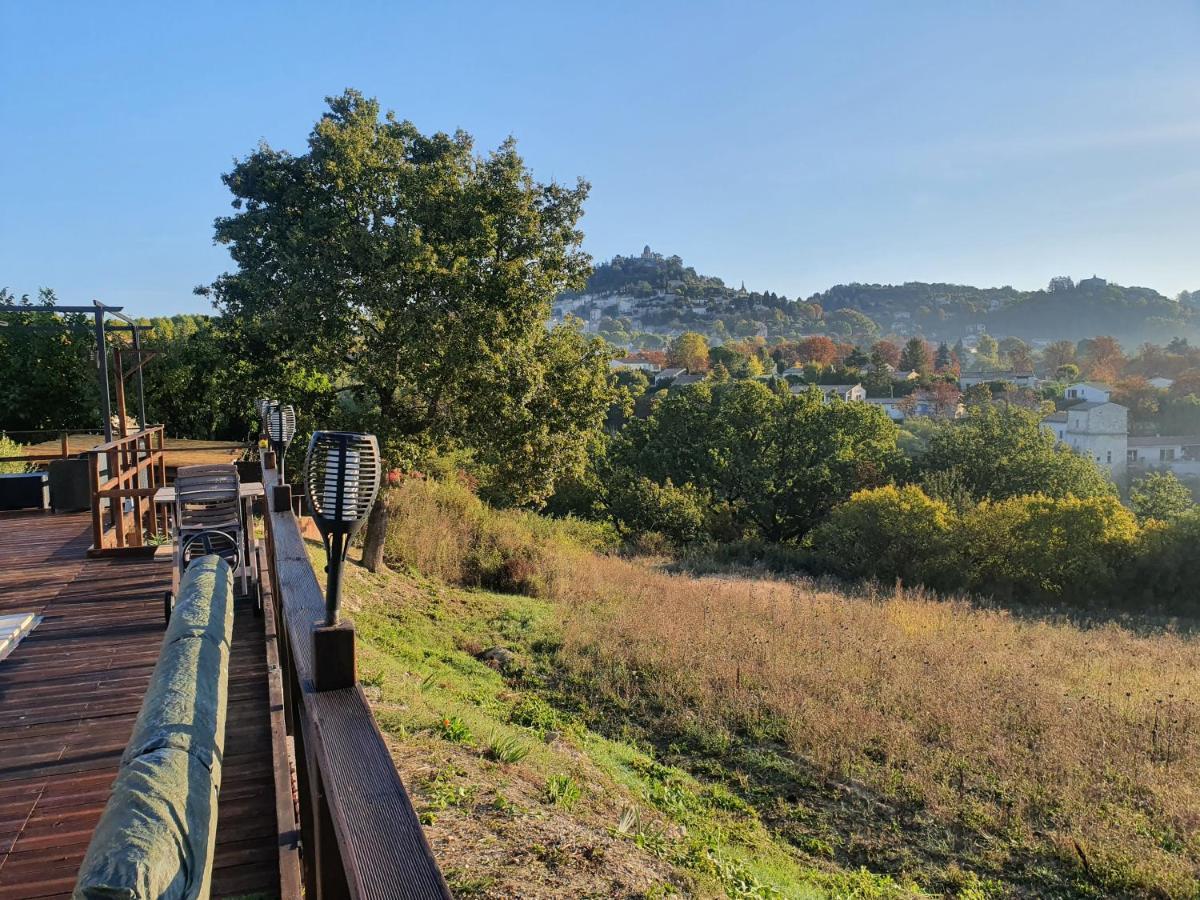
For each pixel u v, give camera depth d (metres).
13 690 4.42
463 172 13.91
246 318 13.18
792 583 22.28
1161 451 73.12
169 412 20.20
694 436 37.22
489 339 12.83
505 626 13.19
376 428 13.70
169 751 1.64
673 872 5.18
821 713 9.66
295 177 13.59
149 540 8.78
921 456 34.16
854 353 125.62
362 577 13.73
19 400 17.66
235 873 2.88
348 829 1.29
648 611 14.49
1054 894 6.47
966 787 8.14
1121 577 21.72
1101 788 8.12
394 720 6.80
